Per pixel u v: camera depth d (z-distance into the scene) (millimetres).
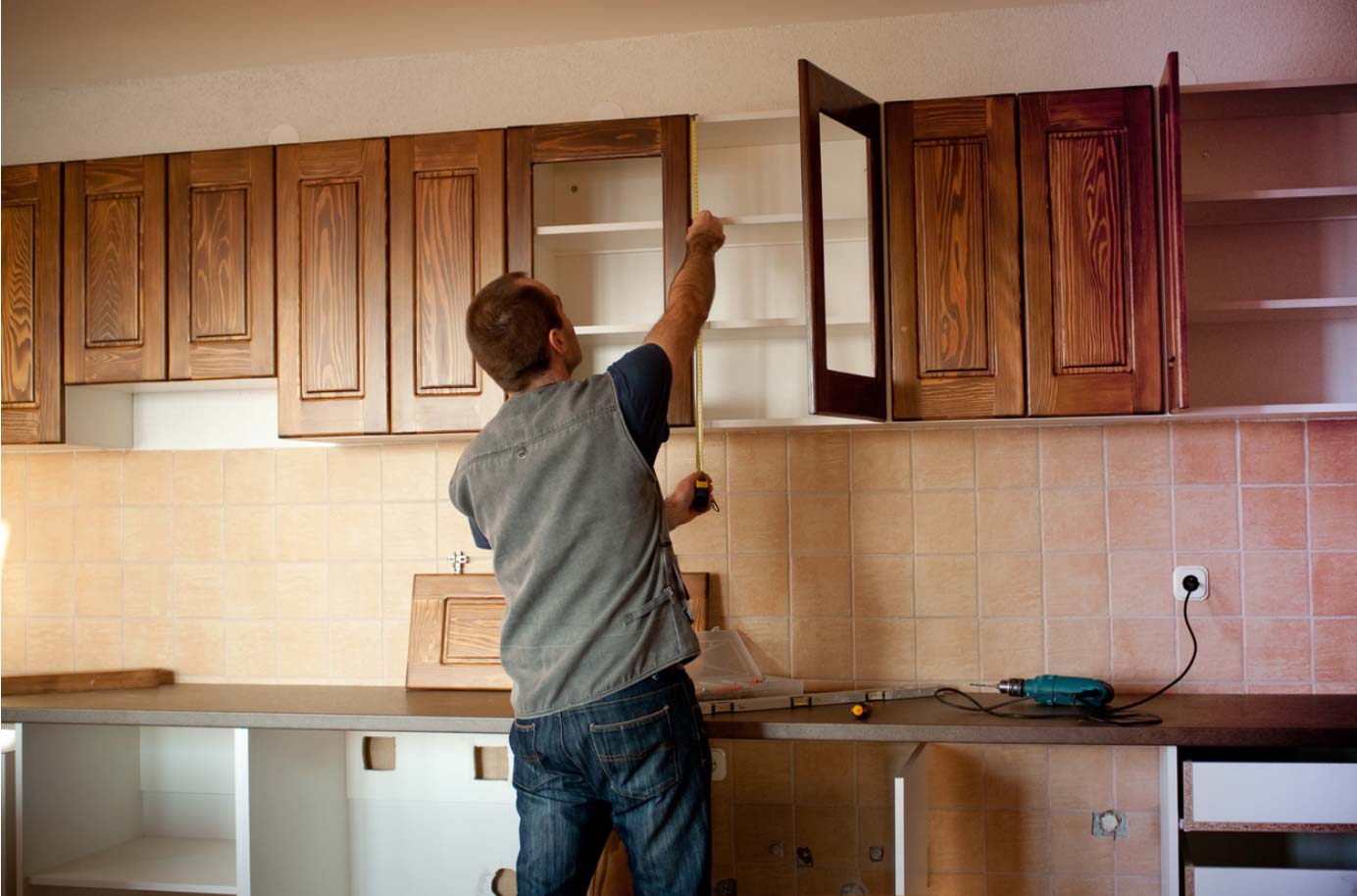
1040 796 2533
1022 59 2570
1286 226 2477
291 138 2840
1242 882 2010
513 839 2553
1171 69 2100
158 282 2553
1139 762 2506
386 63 2814
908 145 2307
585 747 1725
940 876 2562
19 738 2398
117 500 2871
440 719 2217
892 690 2422
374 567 2754
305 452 2797
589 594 1746
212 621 2814
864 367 2598
